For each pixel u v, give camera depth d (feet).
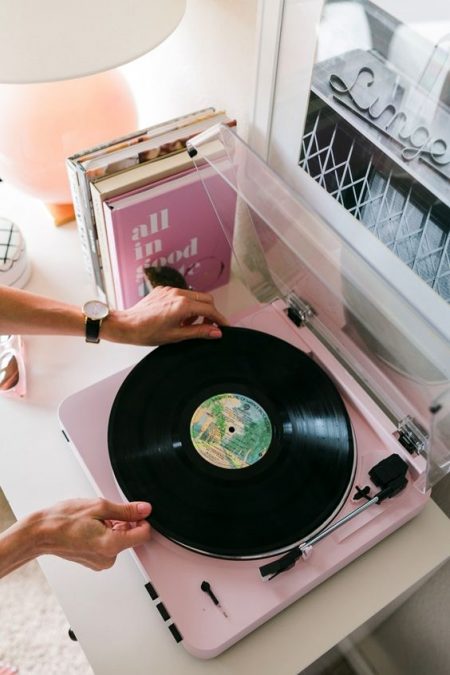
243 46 3.08
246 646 2.68
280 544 2.65
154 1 2.69
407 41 2.14
